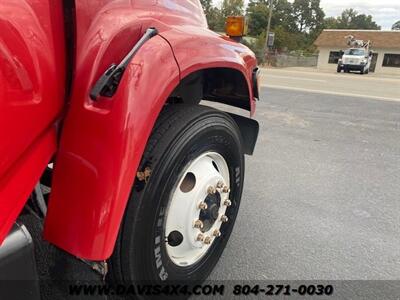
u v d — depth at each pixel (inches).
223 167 86.0
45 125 53.6
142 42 61.8
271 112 303.1
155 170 65.8
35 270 51.6
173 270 76.1
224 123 79.8
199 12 95.0
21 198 51.4
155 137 67.8
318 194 148.0
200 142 74.1
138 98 57.7
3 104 45.6
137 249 65.7
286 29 3348.9
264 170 171.2
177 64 64.8
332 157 195.0
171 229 73.7
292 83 578.9
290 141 221.1
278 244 111.3
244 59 92.4
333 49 1824.6
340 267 102.4
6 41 45.5
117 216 57.2
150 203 65.4
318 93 443.5
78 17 56.1
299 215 129.9
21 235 50.0
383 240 117.0
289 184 156.4
